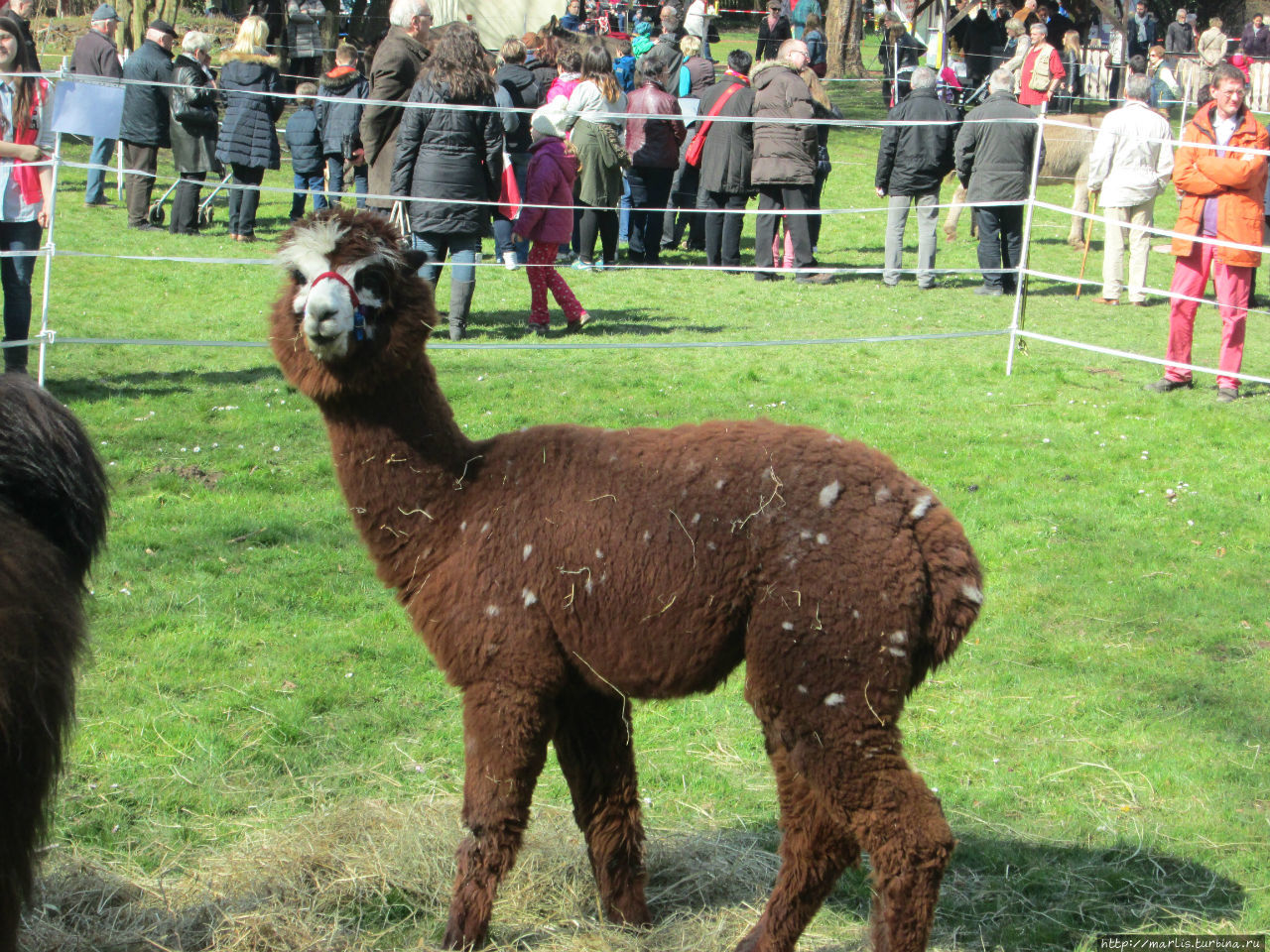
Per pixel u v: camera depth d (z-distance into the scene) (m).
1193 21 27.50
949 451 7.56
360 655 5.05
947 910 3.54
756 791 4.18
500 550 3.04
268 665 4.90
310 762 4.25
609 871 3.40
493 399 8.14
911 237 15.63
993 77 11.83
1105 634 5.36
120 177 15.35
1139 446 7.69
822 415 8.15
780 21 21.77
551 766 4.36
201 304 10.72
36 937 3.21
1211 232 8.58
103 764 4.14
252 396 8.23
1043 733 4.57
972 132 11.89
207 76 13.30
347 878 3.52
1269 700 4.77
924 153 12.06
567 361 9.25
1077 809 4.06
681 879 3.67
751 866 3.71
